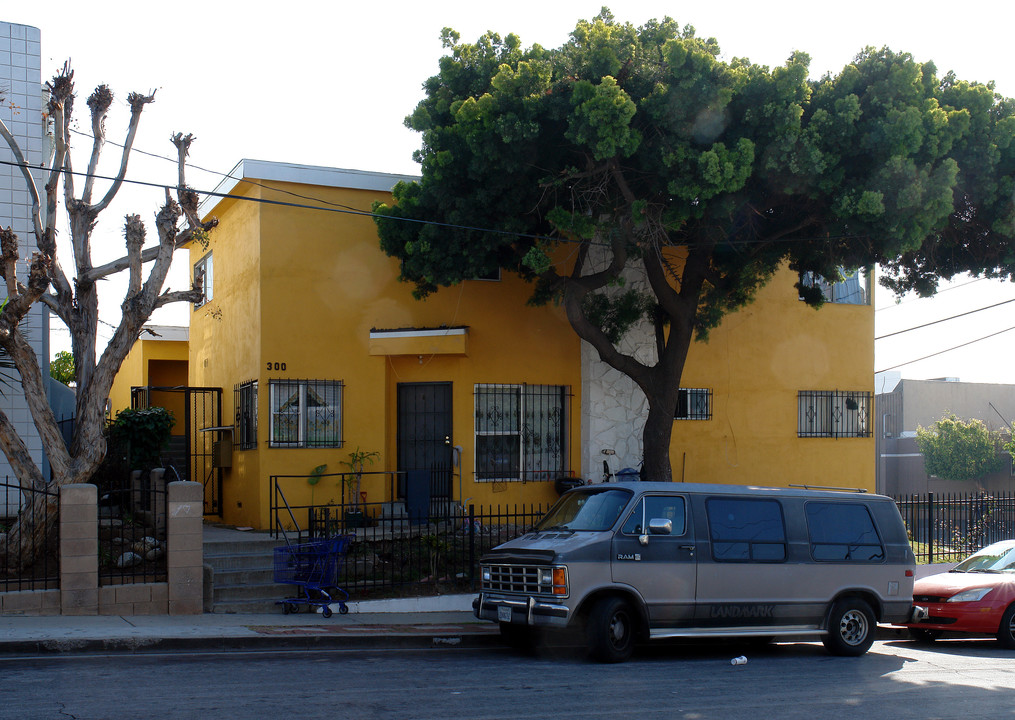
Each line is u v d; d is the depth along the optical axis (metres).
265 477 15.92
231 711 7.38
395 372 17.23
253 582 13.23
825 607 11.45
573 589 10.12
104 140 13.15
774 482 19.53
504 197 14.53
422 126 14.61
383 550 14.28
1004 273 16.31
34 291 11.71
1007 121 14.15
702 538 10.91
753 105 13.54
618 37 13.75
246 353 16.88
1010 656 12.26
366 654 10.53
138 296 12.67
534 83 13.42
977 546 19.06
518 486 17.42
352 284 16.80
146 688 8.18
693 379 18.97
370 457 16.64
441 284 15.43
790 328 20.05
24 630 10.14
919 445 38.88
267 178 16.25
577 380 18.00
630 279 17.81
